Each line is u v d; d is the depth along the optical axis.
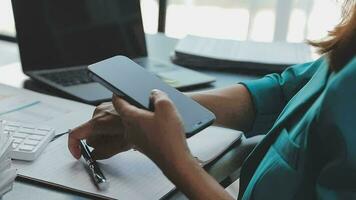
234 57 1.25
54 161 0.71
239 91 0.94
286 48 1.36
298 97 0.72
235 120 0.91
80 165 0.71
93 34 1.17
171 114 0.57
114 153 0.73
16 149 0.71
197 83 1.10
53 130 0.79
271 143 0.71
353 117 0.58
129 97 0.62
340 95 0.59
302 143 0.63
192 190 0.58
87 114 0.90
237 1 1.95
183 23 2.02
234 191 0.73
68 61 1.13
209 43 1.37
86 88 1.01
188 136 0.62
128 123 0.60
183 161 0.57
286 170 0.65
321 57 0.78
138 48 1.27
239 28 1.97
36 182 0.66
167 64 1.23
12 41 1.43
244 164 0.75
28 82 1.08
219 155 0.78
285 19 1.90
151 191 0.65
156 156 0.58
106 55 1.20
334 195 0.59
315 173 0.63
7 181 0.61
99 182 0.66
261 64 1.23
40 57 1.10
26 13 1.06
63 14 1.11
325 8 1.68
